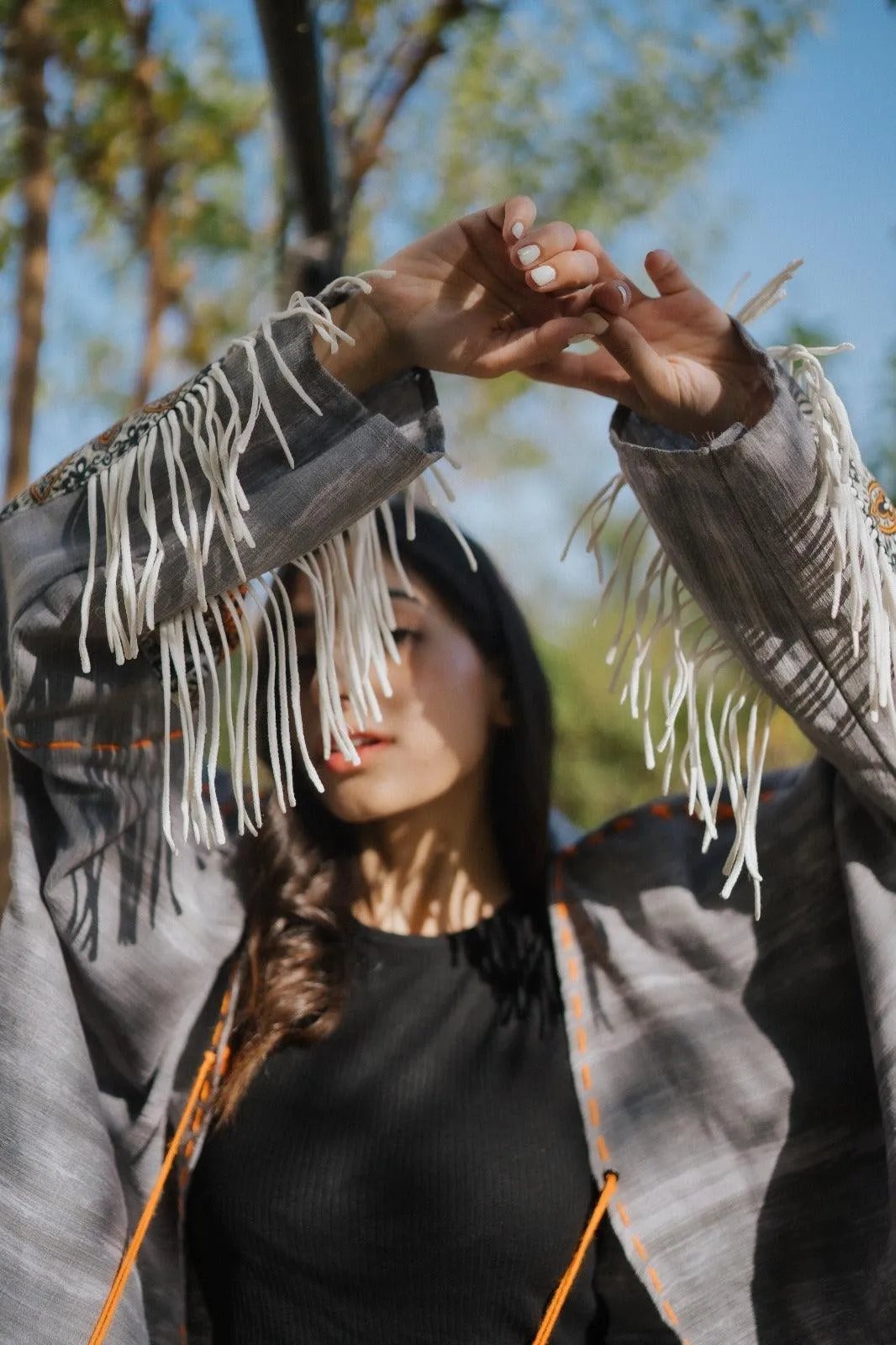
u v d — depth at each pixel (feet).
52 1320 4.54
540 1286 4.80
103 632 4.54
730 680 4.88
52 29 13.15
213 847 5.05
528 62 13.88
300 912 5.26
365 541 4.71
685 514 4.42
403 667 5.18
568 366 4.71
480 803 5.51
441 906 5.43
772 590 4.45
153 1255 5.01
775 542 4.37
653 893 5.24
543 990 5.25
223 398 4.35
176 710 4.95
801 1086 4.88
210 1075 5.09
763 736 4.63
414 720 5.17
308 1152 4.91
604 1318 4.96
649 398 4.55
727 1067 4.94
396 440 4.28
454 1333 4.76
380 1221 4.80
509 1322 4.79
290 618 4.45
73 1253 4.61
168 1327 4.97
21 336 12.82
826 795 4.98
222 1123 5.01
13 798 4.96
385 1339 4.77
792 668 4.52
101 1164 4.74
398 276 4.42
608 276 4.52
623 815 5.49
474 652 5.38
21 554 4.68
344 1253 4.80
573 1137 4.96
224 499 4.30
